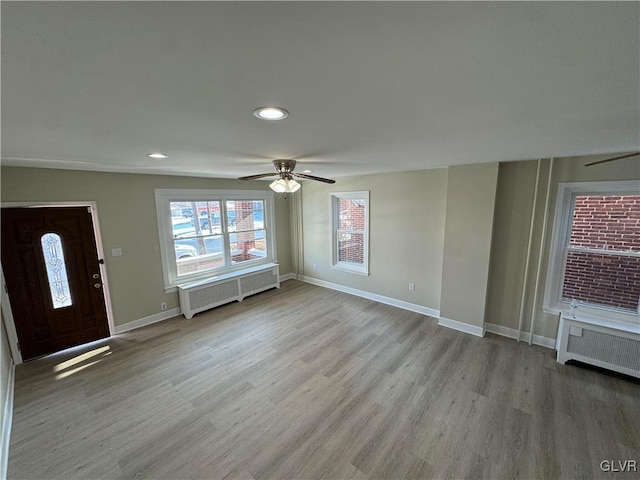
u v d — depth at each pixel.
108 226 3.77
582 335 2.97
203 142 2.05
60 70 0.91
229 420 2.39
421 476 1.90
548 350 3.38
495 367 3.07
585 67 0.95
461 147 2.40
